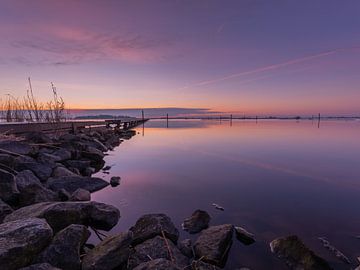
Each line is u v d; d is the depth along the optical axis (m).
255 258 4.20
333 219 5.84
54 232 4.18
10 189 5.56
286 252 4.15
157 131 36.72
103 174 10.17
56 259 3.23
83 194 6.58
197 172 10.61
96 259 3.33
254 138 24.94
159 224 4.58
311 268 3.71
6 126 10.72
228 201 7.04
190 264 3.80
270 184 8.78
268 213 6.19
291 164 12.30
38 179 7.14
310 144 19.83
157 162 12.83
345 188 8.27
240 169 11.20
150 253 3.85
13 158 7.38
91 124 21.89
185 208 6.50
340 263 4.08
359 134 28.48
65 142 11.91
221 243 4.25
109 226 5.21
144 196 7.37
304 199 7.22
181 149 17.62
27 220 3.50
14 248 2.87
